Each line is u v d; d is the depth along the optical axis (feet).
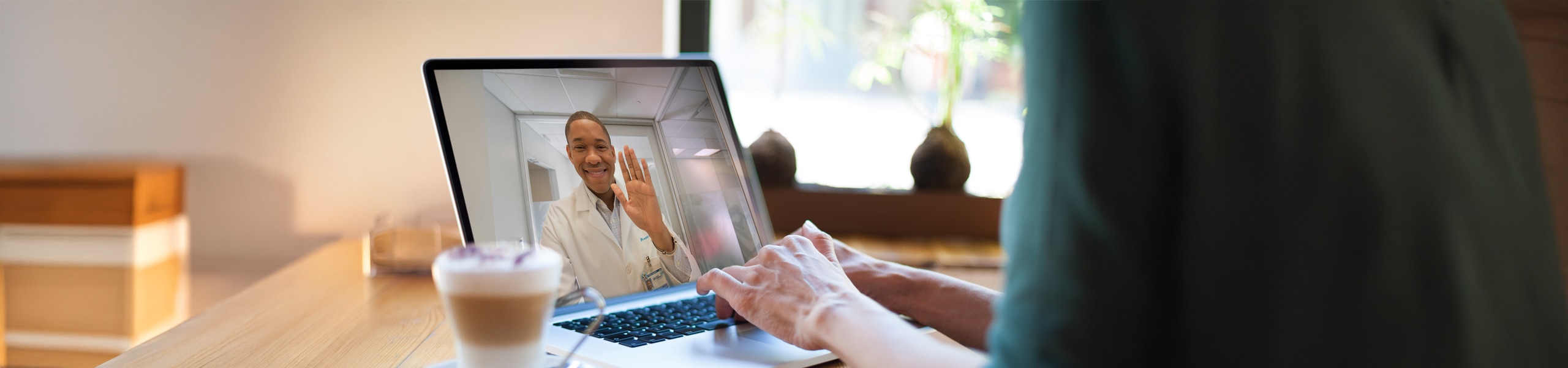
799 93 5.91
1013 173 5.75
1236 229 1.15
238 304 2.98
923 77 5.92
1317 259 1.15
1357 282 1.14
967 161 5.37
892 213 5.23
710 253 2.94
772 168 5.23
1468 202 1.22
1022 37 1.38
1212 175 1.15
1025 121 1.36
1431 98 1.23
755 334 2.43
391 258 3.54
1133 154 1.19
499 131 2.70
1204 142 1.15
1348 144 1.14
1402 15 1.29
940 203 5.23
